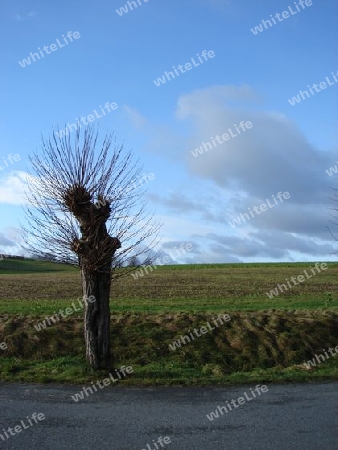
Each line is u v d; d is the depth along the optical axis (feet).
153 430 30.37
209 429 30.63
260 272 170.30
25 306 81.20
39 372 44.96
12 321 58.39
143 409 34.60
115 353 52.26
